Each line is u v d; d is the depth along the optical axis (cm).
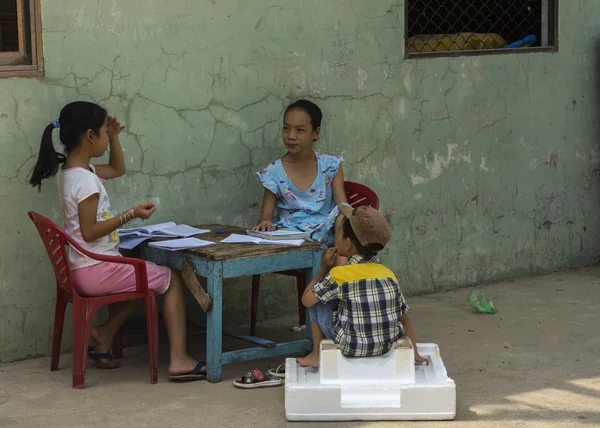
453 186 639
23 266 478
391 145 606
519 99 663
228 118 537
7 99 464
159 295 529
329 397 385
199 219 534
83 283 436
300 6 557
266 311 570
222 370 465
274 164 516
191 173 527
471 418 388
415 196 621
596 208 717
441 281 641
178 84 517
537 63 668
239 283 556
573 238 707
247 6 537
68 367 470
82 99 487
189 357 451
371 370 396
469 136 641
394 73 602
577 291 638
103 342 469
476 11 684
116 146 479
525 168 673
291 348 467
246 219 552
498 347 501
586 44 694
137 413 398
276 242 461
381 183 605
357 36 583
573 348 498
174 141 520
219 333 441
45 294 486
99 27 488
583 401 410
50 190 480
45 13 471
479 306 578
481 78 642
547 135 681
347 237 404
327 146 579
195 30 520
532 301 610
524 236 680
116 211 504
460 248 648
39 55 472
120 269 438
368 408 385
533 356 483
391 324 396
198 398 419
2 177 467
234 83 537
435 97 622
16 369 467
